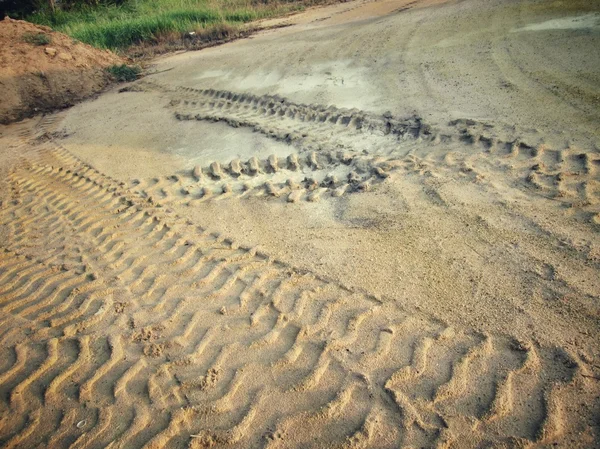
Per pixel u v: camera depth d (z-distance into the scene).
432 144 4.61
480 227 3.30
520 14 8.06
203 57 10.12
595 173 3.61
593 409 2.04
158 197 4.46
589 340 2.35
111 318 2.89
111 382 2.46
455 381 2.24
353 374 2.33
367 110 5.64
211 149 5.48
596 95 4.90
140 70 9.94
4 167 5.82
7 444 2.21
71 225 4.12
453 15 8.98
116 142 6.21
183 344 2.64
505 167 3.93
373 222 3.57
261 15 13.99
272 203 4.11
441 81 6.08
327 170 4.56
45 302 3.12
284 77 7.51
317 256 3.26
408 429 2.06
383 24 9.51
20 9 16.00
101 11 15.20
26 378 2.54
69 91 8.94
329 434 2.08
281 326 2.67
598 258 2.83
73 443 2.17
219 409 2.24
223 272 3.20
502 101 5.18
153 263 3.39
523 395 2.14
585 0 7.93
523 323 2.50
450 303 2.70
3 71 8.59
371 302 2.77
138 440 2.15
